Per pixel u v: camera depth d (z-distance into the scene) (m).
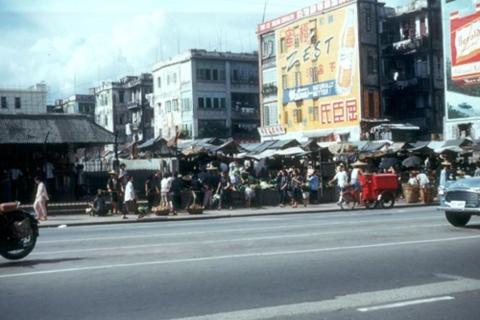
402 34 50.16
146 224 19.42
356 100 47.59
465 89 44.62
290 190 26.28
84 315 6.32
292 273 8.52
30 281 8.21
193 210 22.94
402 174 31.75
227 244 11.93
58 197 26.83
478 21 43.50
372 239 12.34
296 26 53.38
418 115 49.19
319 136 50.59
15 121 26.58
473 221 16.45
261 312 6.37
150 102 72.12
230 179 26.39
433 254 10.16
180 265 9.27
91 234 15.37
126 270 8.91
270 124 57.31
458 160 35.88
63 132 26.92
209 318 6.14
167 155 31.39
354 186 24.70
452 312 6.34
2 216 10.23
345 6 48.41
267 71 57.56
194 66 60.62
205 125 60.75
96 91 84.06
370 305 6.66
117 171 27.17
